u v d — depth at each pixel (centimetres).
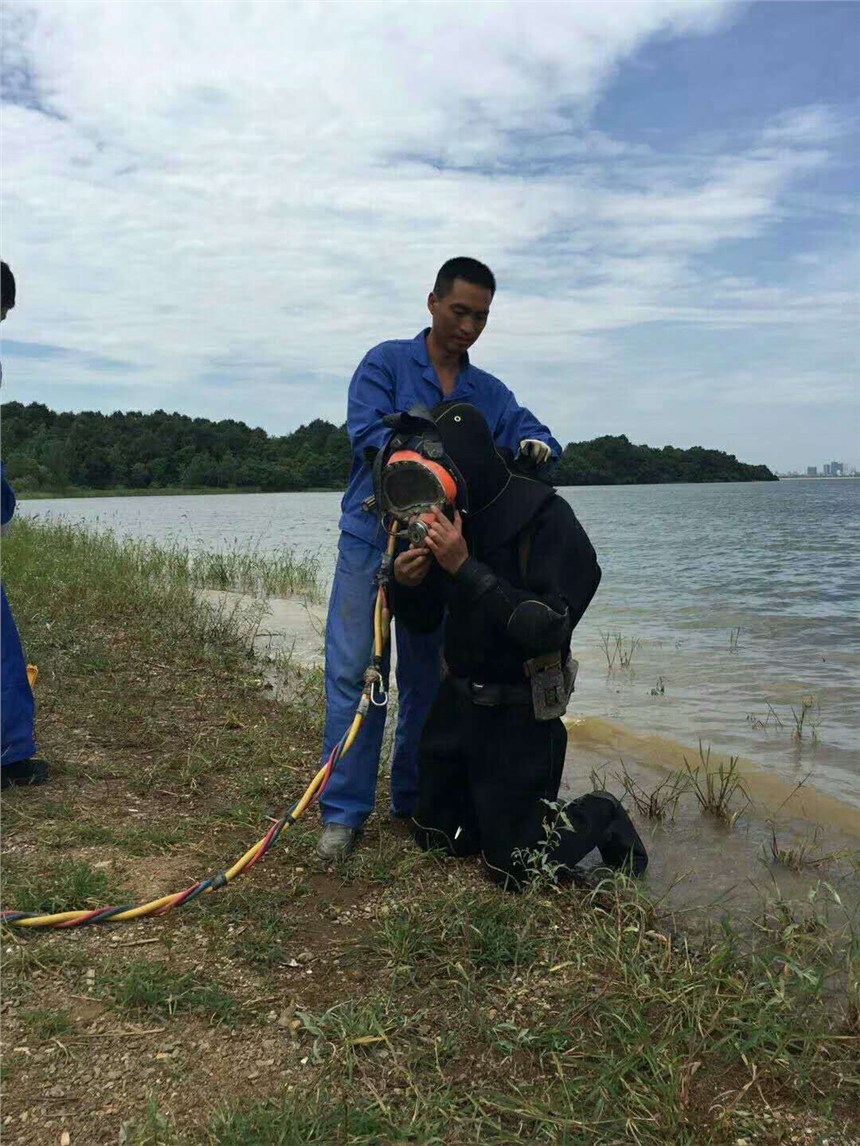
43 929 295
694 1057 248
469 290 363
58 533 1517
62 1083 229
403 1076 239
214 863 355
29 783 421
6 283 360
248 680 656
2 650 409
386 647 365
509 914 315
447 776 361
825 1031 262
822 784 489
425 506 321
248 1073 237
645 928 315
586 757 536
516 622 319
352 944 300
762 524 3288
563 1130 218
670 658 822
